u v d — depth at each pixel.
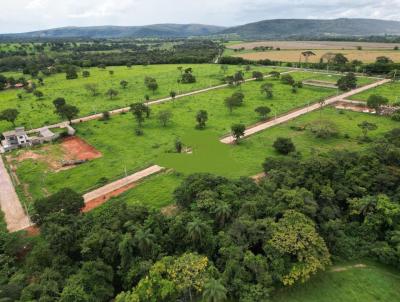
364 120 114.00
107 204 69.00
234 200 59.38
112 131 113.38
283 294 48.03
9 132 105.12
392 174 63.09
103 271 46.69
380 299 47.59
